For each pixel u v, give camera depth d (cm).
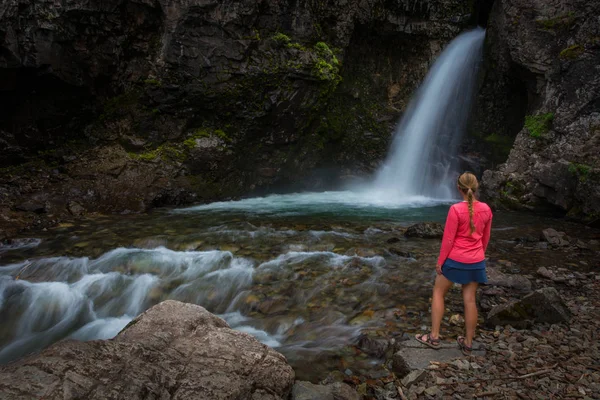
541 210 1058
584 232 830
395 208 1143
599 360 345
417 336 391
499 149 1354
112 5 1042
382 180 1507
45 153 1072
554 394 298
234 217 970
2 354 456
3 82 938
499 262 629
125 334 297
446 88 1495
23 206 912
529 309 420
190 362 271
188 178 1183
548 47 1148
